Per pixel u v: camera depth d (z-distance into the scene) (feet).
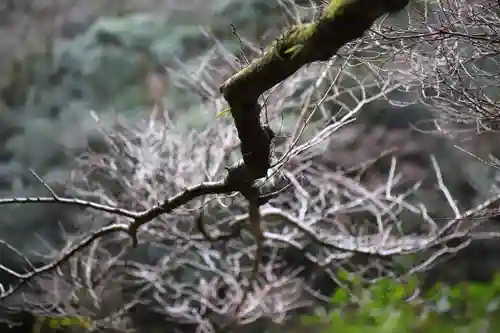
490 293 9.74
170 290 13.99
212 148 10.20
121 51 18.81
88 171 12.16
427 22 6.31
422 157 13.56
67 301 10.91
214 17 17.30
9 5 21.03
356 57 6.97
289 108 11.23
